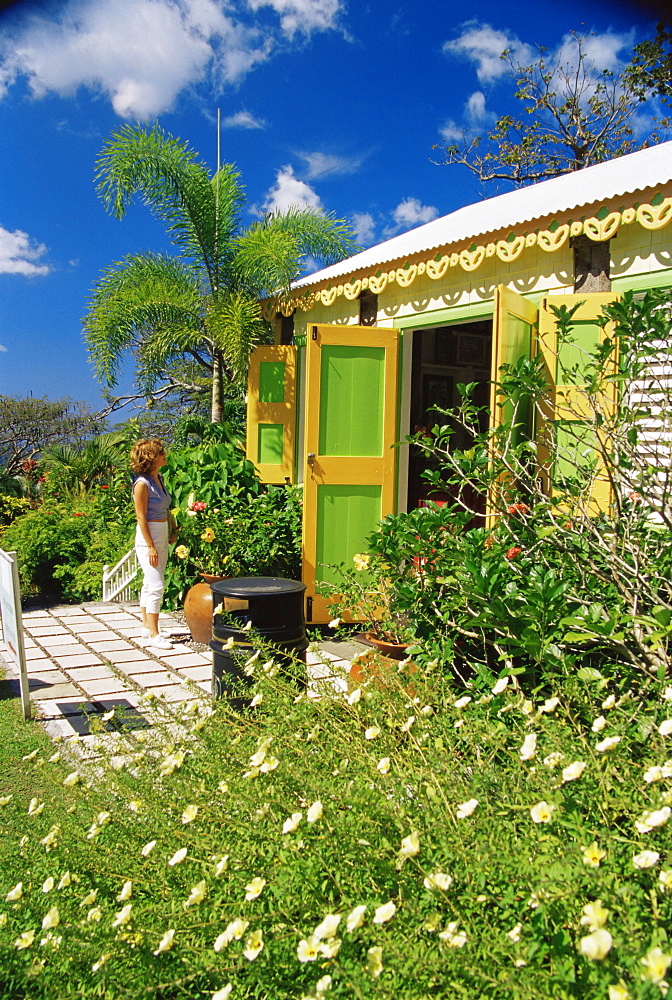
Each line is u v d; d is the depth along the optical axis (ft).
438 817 6.82
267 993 6.08
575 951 5.43
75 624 26.04
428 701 9.91
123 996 6.30
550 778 7.01
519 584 11.54
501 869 6.04
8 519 46.60
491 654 12.41
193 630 23.03
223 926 6.65
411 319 25.29
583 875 5.56
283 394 31.94
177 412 67.87
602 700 9.33
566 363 18.84
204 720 9.83
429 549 13.12
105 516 39.50
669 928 5.43
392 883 6.54
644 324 11.47
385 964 5.44
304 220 40.27
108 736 10.78
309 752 8.50
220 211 39.34
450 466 13.69
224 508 26.11
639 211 17.03
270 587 14.88
